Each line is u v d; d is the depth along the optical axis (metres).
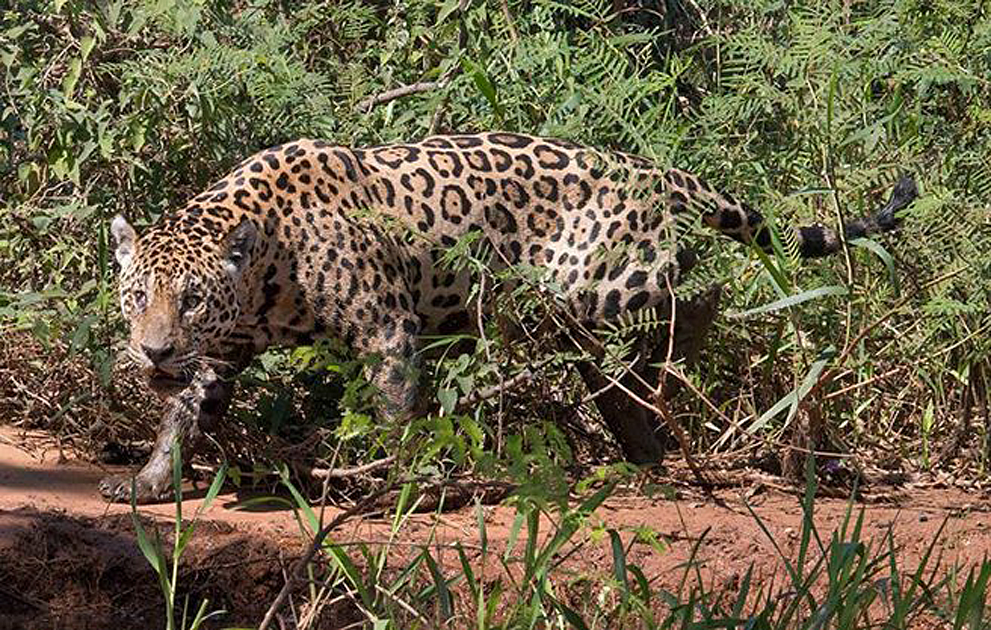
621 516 11.05
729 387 12.77
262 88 12.44
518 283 11.41
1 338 12.20
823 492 11.94
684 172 11.81
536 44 12.99
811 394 11.63
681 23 15.76
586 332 11.12
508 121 12.77
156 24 12.82
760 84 12.23
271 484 11.30
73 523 10.30
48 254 12.45
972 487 12.34
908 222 11.74
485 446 11.59
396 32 13.77
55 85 13.15
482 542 9.13
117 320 11.79
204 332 10.45
